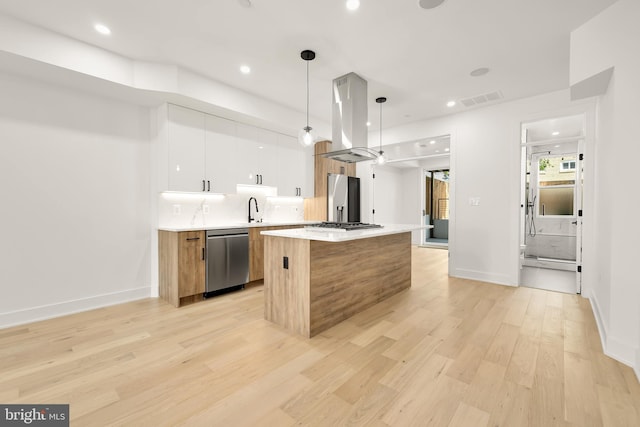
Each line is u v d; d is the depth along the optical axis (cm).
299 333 235
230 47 262
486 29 233
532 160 598
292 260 241
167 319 267
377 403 151
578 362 191
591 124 325
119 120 317
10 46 219
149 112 340
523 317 271
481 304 309
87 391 160
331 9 211
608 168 234
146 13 216
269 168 437
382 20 223
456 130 432
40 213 267
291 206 516
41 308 266
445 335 232
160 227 330
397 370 181
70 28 234
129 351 205
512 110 382
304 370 181
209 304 312
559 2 200
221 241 343
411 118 455
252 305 309
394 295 343
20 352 203
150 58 282
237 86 346
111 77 269
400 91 355
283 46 260
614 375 175
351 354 202
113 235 313
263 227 396
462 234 428
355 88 316
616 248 199
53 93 275
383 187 777
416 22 225
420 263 545
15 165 255
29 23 226
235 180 390
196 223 375
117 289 316
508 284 386
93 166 299
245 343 218
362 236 237
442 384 167
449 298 331
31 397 155
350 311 274
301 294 234
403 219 858
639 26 188
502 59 281
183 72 301
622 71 197
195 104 328
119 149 317
